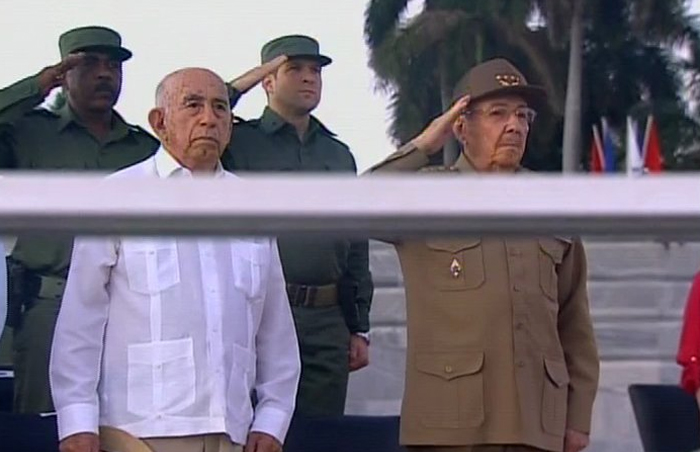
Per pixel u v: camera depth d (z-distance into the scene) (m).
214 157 11.97
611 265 17.44
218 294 11.38
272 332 11.97
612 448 16.23
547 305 12.67
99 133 15.50
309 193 2.85
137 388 11.14
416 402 12.43
